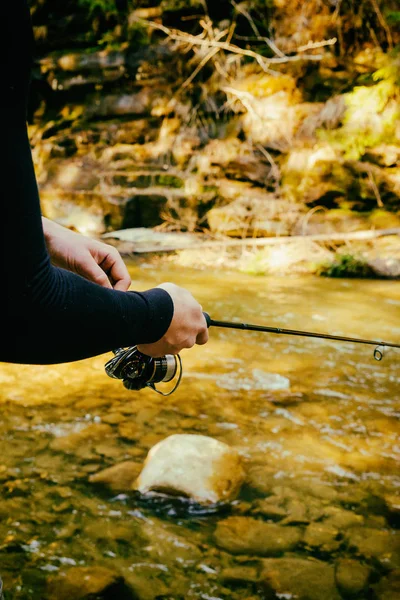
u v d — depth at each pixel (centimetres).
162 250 817
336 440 319
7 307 79
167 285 109
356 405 363
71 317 86
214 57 956
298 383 395
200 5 981
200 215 888
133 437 313
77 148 988
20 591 205
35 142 1016
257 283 684
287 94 911
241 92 912
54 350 86
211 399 364
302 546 234
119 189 920
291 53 941
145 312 99
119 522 245
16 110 76
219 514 252
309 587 212
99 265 138
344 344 476
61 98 1036
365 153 833
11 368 408
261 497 264
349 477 283
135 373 136
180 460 272
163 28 960
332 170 830
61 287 85
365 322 537
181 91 973
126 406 351
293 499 264
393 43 905
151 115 987
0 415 334
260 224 837
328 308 580
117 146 977
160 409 348
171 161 945
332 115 866
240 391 378
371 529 245
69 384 383
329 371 418
